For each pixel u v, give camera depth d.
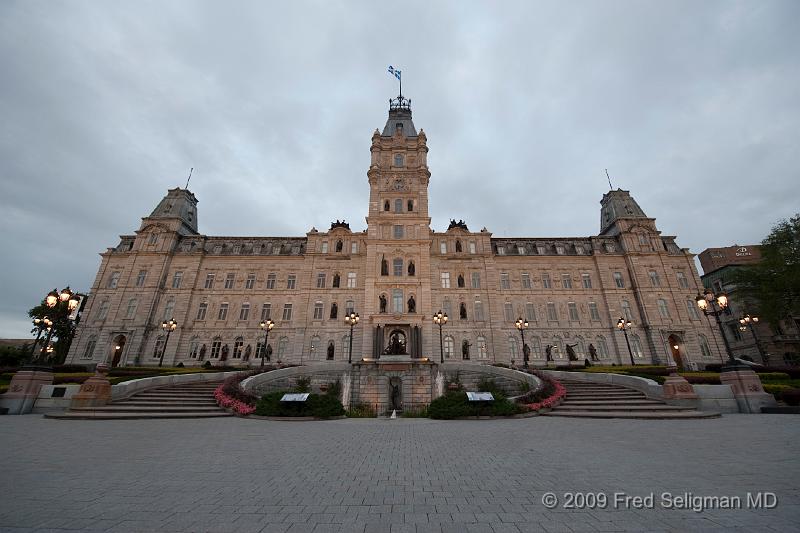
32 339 74.12
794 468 7.49
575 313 52.91
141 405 20.42
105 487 6.60
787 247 40.91
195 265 54.47
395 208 52.22
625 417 17.50
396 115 63.06
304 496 6.12
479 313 51.41
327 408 19.53
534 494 6.15
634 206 60.50
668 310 52.12
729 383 19.34
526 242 58.19
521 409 18.83
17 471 7.71
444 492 6.31
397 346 44.97
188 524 4.89
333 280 53.38
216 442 11.61
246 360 49.88
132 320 50.41
